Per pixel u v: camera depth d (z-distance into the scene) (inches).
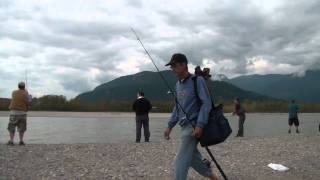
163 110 3550.7
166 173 389.1
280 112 4697.3
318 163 452.8
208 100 275.7
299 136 756.0
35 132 1347.2
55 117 2652.6
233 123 2165.4
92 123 2014.0
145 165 423.5
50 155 457.1
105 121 2222.0
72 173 378.9
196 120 279.0
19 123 583.2
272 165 427.8
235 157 481.4
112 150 501.4
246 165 435.5
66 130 1481.3
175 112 293.7
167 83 298.8
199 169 298.7
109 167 408.8
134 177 371.6
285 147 563.2
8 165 402.3
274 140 649.0
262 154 503.5
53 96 3649.1
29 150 485.7
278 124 2214.6
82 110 3673.7
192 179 362.9
